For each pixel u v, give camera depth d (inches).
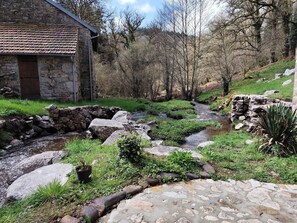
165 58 912.9
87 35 529.7
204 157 176.1
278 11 663.8
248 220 107.1
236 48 780.0
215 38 781.3
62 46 446.9
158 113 491.8
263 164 171.5
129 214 110.7
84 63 538.0
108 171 144.6
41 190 123.9
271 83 552.1
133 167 147.1
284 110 207.6
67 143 257.9
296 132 192.2
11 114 299.7
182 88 913.5
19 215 109.6
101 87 871.7
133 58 849.5
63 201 116.6
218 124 370.9
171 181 140.9
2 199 151.3
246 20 782.5
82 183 131.0
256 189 136.1
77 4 862.5
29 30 476.4
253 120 303.6
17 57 435.2
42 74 447.5
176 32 908.6
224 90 714.8
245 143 237.3
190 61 944.9
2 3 492.1
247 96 372.5
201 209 114.9
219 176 149.6
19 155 242.4
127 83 866.1
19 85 441.7
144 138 229.3
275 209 116.6
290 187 139.5
